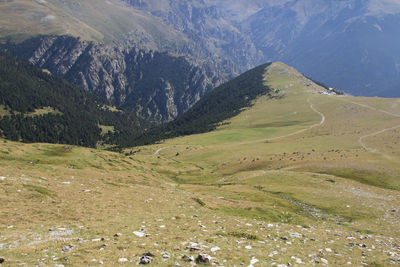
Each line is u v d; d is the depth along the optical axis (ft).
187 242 65.72
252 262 55.16
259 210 143.13
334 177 239.50
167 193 157.89
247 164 369.50
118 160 291.79
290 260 59.36
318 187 213.66
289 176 251.19
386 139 426.10
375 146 383.65
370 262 65.72
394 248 86.48
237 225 96.12
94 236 67.87
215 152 540.11
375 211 156.15
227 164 413.18
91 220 84.74
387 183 221.05
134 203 116.67
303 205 173.99
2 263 46.26
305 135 614.34
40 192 106.83
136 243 62.54
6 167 154.40
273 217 133.90
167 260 52.44
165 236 71.05
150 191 155.84
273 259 58.85
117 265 48.85
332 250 74.28
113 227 77.82
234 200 166.81
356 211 157.28
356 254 72.43
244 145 591.37
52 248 56.44
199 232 78.74
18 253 52.47
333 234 99.30
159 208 114.52
